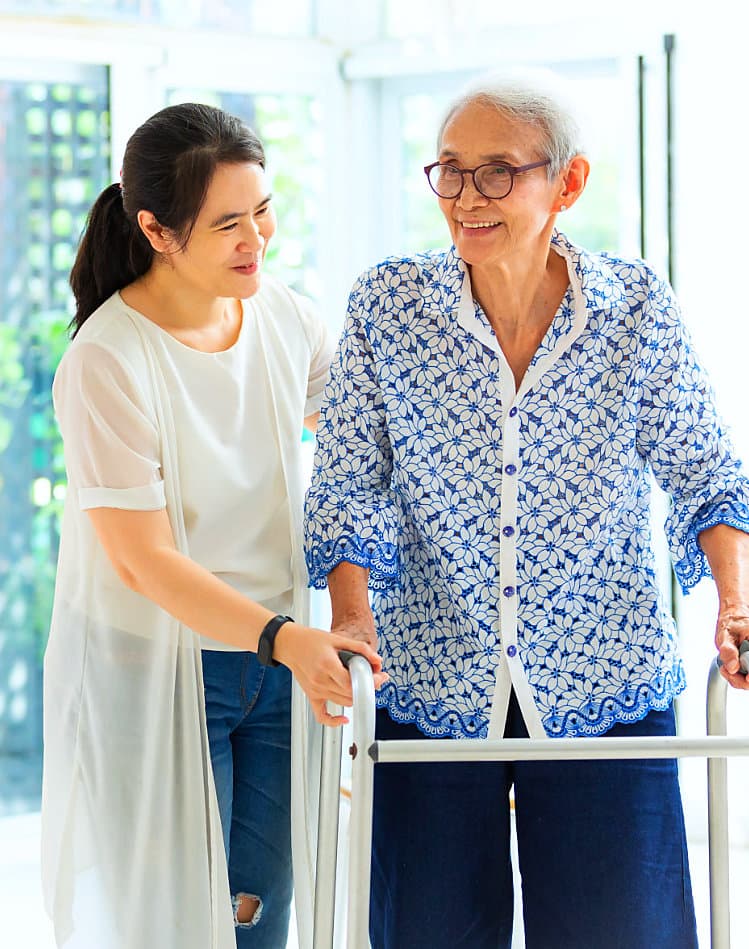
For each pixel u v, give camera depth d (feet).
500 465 6.98
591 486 6.98
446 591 7.20
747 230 12.10
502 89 6.56
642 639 7.15
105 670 7.66
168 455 7.36
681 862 7.18
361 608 7.01
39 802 13.71
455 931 7.23
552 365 6.89
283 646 6.69
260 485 7.79
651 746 6.09
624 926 7.05
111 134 12.66
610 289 6.88
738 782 13.07
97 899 7.82
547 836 7.19
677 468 7.26
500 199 6.51
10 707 13.52
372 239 13.62
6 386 13.10
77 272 7.87
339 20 13.33
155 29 12.44
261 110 13.16
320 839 6.84
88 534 7.55
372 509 7.14
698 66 11.96
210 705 7.63
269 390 7.89
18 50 11.93
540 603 7.06
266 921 8.12
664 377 7.03
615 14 12.12
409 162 13.46
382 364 7.10
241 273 7.38
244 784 7.93
